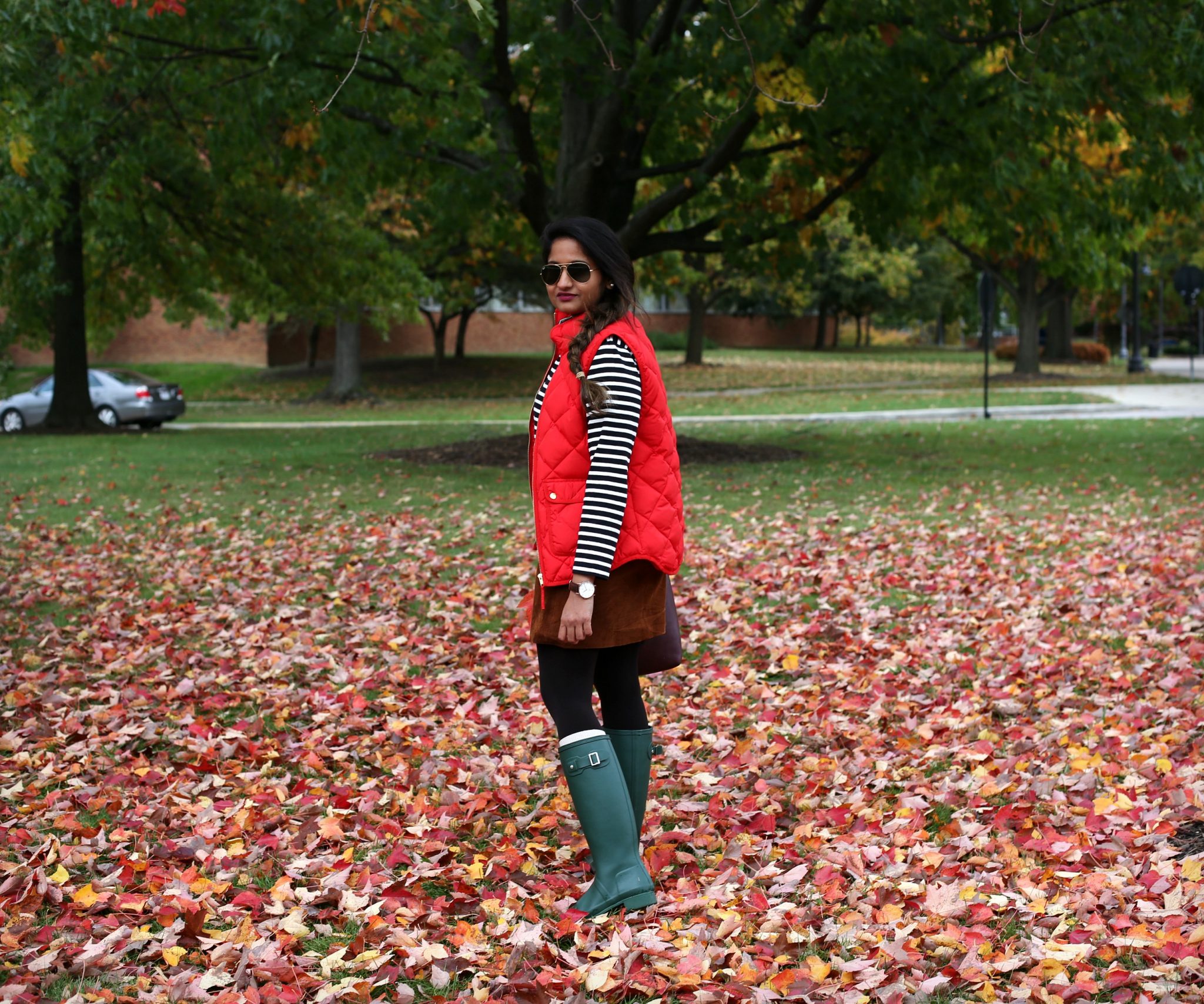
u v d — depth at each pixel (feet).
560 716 9.76
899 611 21.97
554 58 40.45
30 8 32.01
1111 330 219.82
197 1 39.65
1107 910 9.62
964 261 120.88
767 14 39.11
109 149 57.31
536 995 8.29
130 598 24.12
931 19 40.01
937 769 13.56
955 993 8.38
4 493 41.65
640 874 9.76
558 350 9.53
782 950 9.04
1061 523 31.58
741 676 17.81
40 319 73.97
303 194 73.92
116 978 8.68
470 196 42.91
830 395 104.78
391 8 33.60
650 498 9.38
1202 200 43.47
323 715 15.87
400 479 44.42
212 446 60.18
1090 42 41.47
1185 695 15.99
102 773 13.88
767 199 48.60
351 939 9.44
